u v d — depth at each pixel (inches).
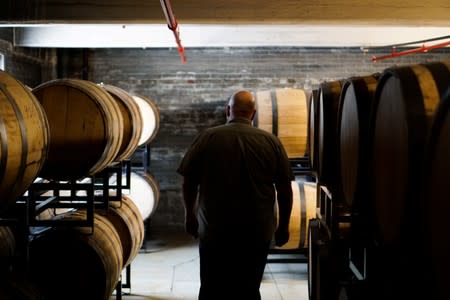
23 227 124.0
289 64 319.6
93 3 177.3
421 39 270.5
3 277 112.1
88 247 143.5
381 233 83.1
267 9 175.9
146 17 177.2
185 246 284.8
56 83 145.4
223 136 125.9
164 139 321.1
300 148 241.3
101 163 147.9
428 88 67.3
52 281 143.9
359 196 99.7
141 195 260.5
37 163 104.4
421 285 63.7
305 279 225.8
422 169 60.2
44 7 176.7
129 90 317.7
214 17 176.4
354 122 103.0
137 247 190.2
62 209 192.7
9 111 93.4
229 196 124.4
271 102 242.1
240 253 125.3
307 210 220.7
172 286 215.9
